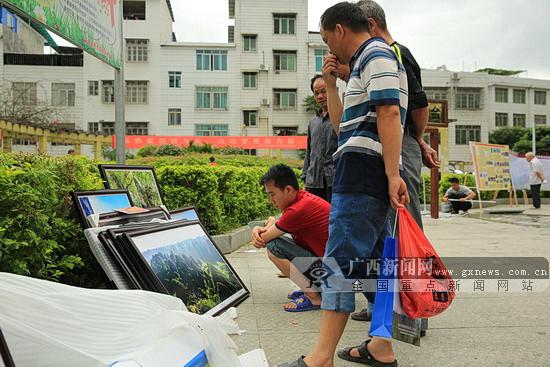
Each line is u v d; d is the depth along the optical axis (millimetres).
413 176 2643
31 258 2516
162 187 5562
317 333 2785
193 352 1753
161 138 25078
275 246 3371
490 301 3469
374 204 2076
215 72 32219
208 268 3098
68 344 1504
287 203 3338
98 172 3854
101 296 1704
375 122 2100
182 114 31953
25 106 17422
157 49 31594
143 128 31500
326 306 2104
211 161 14266
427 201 14617
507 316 3111
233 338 2699
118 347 1615
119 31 5227
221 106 32344
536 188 13383
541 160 16250
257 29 32562
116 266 2580
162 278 2633
